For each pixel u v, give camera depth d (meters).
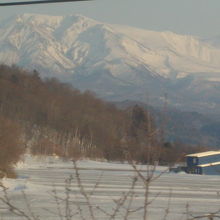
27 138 84.06
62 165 104.50
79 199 47.66
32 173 84.75
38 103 152.38
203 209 44.25
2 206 42.41
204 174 104.44
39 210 40.41
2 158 66.19
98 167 104.38
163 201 48.97
